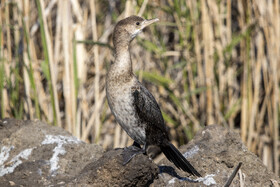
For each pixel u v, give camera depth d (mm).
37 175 7754
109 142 12547
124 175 7008
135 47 11883
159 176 7477
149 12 11773
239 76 12844
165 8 11883
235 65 12547
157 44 12164
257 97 11328
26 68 10578
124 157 7082
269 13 11133
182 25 11883
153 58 12336
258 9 11242
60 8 10602
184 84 11891
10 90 11062
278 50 11219
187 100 11750
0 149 8469
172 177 7520
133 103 7621
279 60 11273
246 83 11422
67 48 10461
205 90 11828
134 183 7090
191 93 11312
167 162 8047
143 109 7711
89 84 12828
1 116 11539
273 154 11641
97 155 8258
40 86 11273
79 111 10984
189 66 11688
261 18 11172
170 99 12523
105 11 13617
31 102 11438
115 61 7719
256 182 7539
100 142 12562
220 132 8250
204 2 11172
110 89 7672
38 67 11555
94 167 7164
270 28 11156
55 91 10531
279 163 12023
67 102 10539
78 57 11250
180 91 12641
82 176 7051
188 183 7328
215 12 11461
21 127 8680
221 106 11711
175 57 12797
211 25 11430
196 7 11555
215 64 11672
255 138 11688
